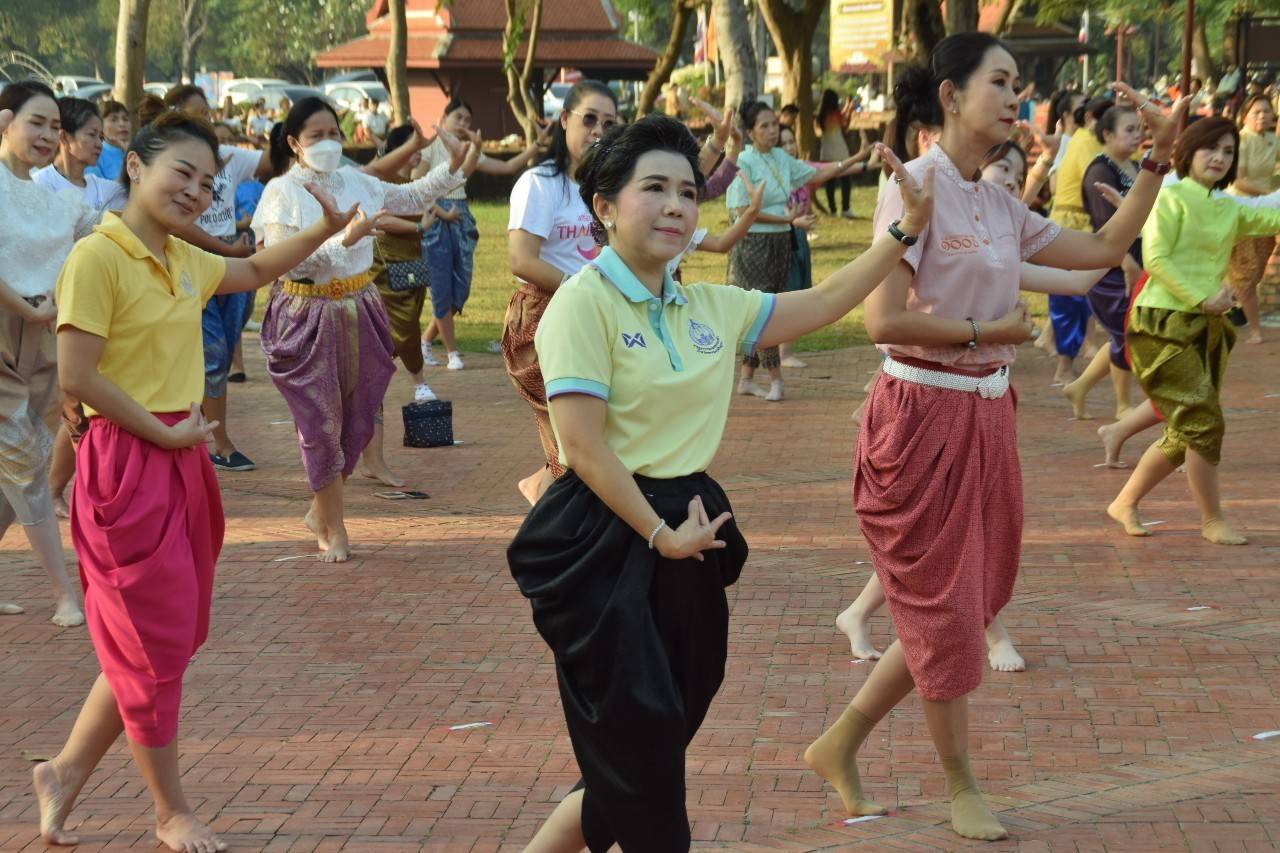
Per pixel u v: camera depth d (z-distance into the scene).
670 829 3.84
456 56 43.62
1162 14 35.69
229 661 6.69
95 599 4.73
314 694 6.27
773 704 6.05
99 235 4.78
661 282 3.99
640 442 3.85
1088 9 36.09
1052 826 4.88
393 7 24.38
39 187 7.48
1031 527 8.74
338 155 8.01
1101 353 11.62
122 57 17.09
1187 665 6.41
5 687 6.41
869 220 28.72
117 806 5.20
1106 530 8.63
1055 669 6.40
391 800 5.20
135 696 4.71
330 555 8.27
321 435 8.08
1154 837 4.78
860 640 6.57
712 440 3.96
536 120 35.19
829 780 5.09
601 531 3.83
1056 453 10.73
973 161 4.89
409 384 14.12
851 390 13.50
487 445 11.41
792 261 13.27
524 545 3.93
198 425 4.82
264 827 5.00
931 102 4.87
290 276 8.02
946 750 4.86
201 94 10.76
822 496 9.59
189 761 5.57
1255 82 28.19
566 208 7.14
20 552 8.55
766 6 27.83
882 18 28.70
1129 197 5.01
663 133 3.87
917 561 4.79
